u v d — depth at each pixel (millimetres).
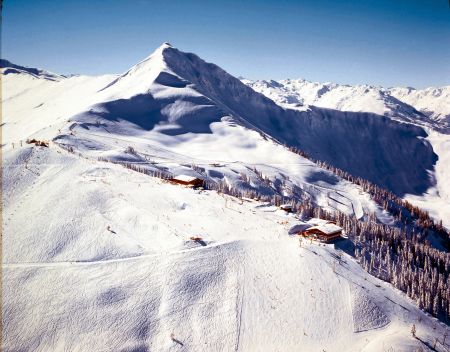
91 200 107062
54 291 74688
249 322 73250
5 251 84750
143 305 73562
